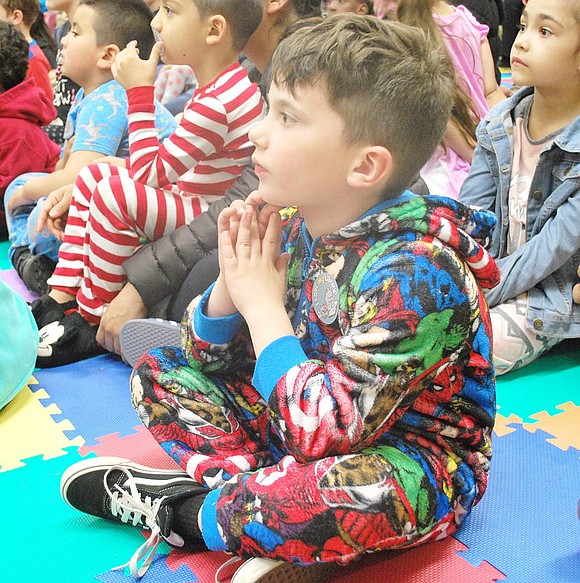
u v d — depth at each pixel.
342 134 0.86
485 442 0.99
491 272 0.93
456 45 2.08
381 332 0.83
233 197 1.48
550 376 1.54
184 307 1.48
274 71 0.89
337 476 0.83
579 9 1.44
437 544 1.00
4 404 1.33
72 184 1.77
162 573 0.94
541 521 1.05
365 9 1.99
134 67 1.50
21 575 0.94
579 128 1.51
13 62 2.22
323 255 0.93
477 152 1.68
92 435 1.26
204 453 1.00
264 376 0.88
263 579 0.84
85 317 1.57
